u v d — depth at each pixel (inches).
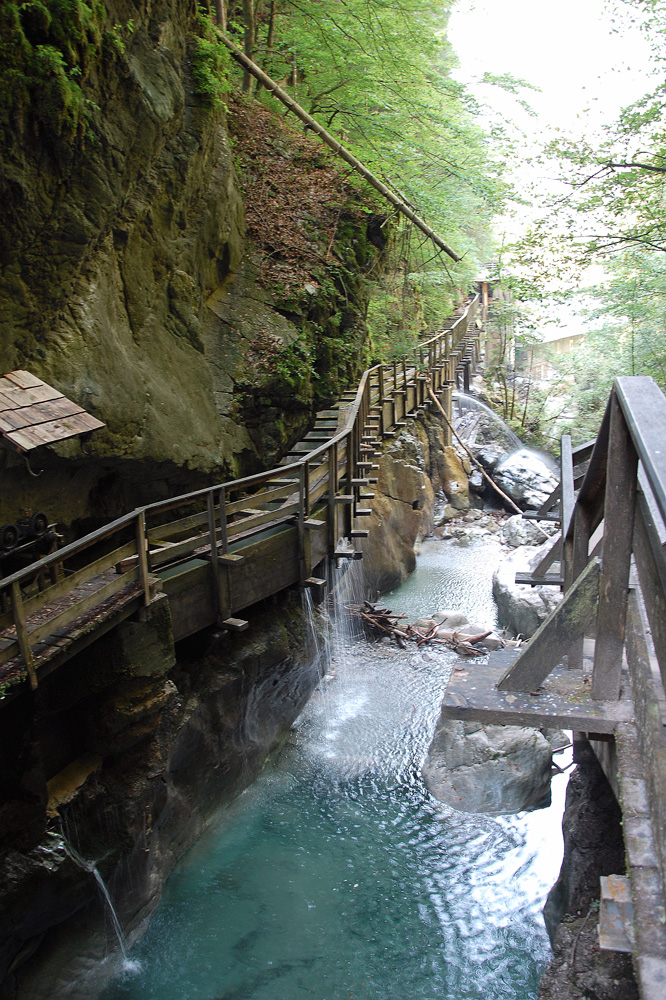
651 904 95.7
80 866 188.2
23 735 174.6
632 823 109.9
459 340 939.3
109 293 238.8
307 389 349.4
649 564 113.3
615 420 128.3
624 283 649.0
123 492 263.0
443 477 743.7
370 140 498.9
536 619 447.5
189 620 237.6
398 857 273.4
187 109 279.1
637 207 482.0
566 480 231.9
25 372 194.9
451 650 438.6
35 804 177.6
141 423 245.9
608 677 143.6
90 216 209.9
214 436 296.8
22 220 186.9
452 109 564.7
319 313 366.0
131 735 207.8
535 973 221.1
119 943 219.5
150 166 251.1
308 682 342.3
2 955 175.3
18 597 155.0
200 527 303.1
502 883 260.5
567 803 224.2
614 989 163.2
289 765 326.0
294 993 213.9
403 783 318.3
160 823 237.1
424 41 483.8
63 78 185.3
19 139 180.7
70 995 201.6
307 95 507.5
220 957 225.3
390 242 477.4
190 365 288.7
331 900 251.3
